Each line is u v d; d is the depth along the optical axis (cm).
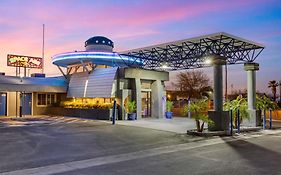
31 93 2877
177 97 6194
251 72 2000
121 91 2298
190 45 2148
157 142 1257
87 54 2658
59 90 2838
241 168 812
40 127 1778
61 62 2933
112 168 808
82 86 2666
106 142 1242
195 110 1508
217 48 2092
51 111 2908
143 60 2738
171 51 2394
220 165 847
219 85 1598
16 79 2569
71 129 1683
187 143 1247
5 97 2736
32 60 2878
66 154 991
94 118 2397
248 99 1994
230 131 1531
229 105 1783
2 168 800
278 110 2873
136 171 775
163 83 2609
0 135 1428
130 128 1738
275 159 935
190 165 845
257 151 1077
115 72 2341
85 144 1190
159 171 775
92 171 774
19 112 2744
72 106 2708
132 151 1057
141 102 2422
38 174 746
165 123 2042
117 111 2305
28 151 1037
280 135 1578
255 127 1839
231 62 2281
